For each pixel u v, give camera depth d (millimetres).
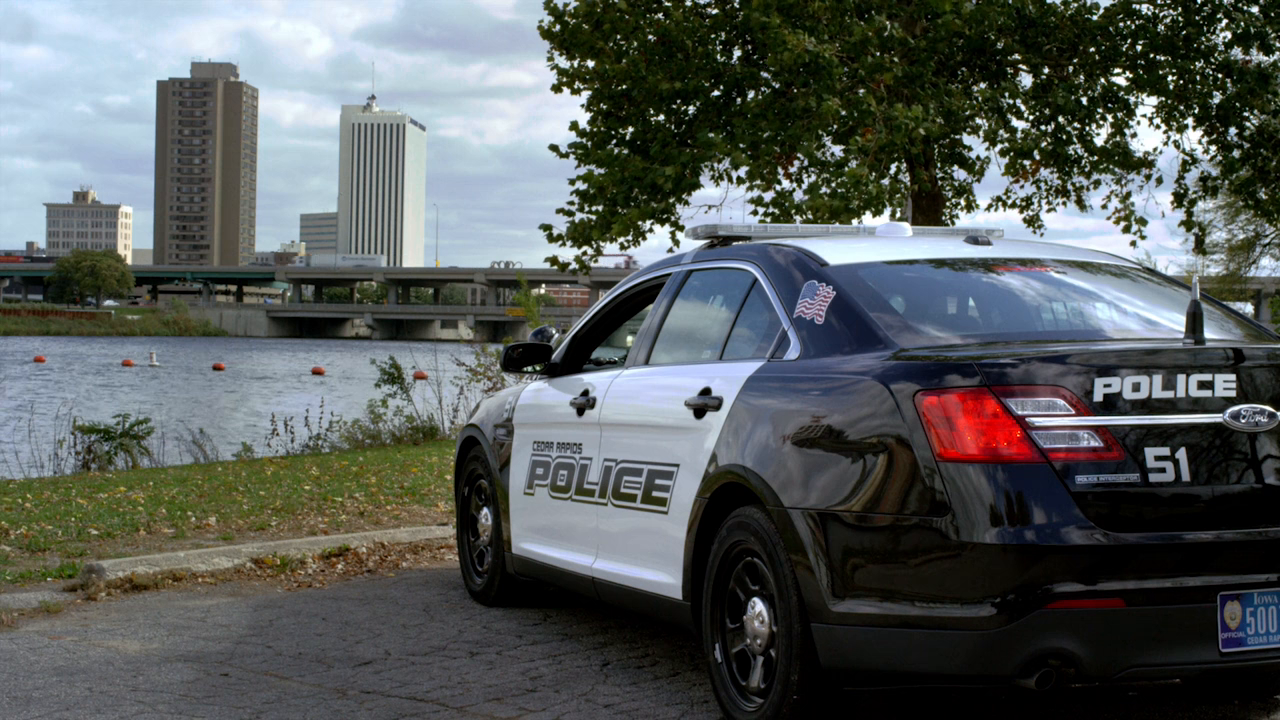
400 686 4656
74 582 6668
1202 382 3340
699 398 4281
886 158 13375
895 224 4855
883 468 3422
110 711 4309
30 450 18453
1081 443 3225
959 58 15055
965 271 4246
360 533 8055
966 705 4184
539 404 5613
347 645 5348
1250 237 27328
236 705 4391
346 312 156000
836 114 12969
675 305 4918
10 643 5402
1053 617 3152
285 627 5723
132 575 6730
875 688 3535
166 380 45188
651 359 4898
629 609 4766
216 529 8945
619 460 4801
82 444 15719
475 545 6398
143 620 5887
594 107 15602
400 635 5555
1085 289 4246
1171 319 4137
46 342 104625
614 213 14578
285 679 4762
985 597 3189
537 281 155375
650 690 4590
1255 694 4145
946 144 15055
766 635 3873
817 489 3619
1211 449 3307
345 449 17234
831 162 13852
